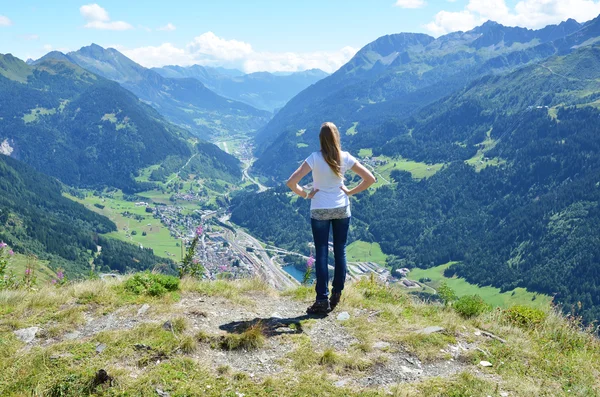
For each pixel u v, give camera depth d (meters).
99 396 5.18
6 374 5.54
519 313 8.67
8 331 6.80
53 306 7.85
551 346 7.34
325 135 7.36
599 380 6.34
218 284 9.80
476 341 7.26
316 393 5.43
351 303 8.54
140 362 5.86
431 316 8.38
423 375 6.08
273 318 7.74
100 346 6.24
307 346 6.62
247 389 5.46
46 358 5.89
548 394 5.78
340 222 7.79
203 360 6.10
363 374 6.00
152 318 7.36
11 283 11.00
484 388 5.71
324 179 7.54
